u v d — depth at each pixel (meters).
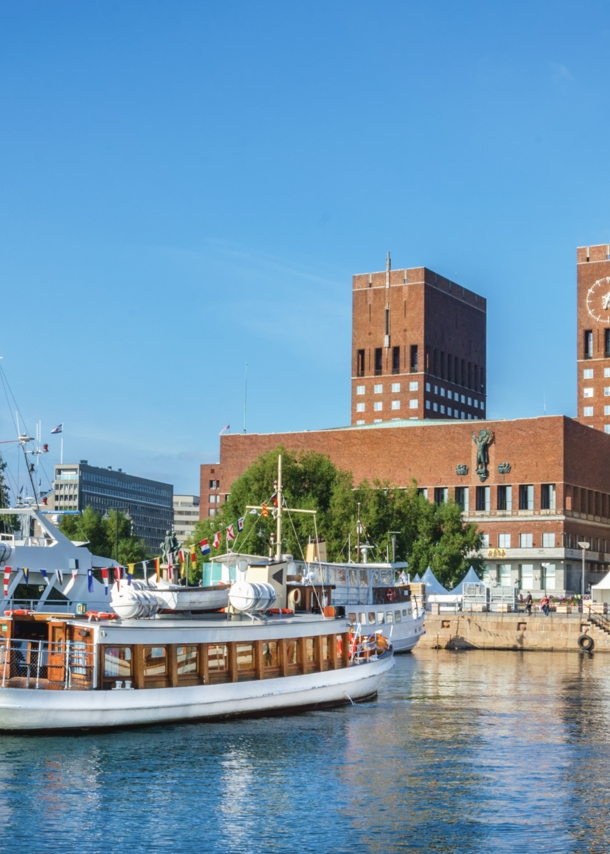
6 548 70.81
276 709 56.94
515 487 194.38
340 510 132.38
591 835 37.12
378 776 44.81
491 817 39.12
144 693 50.41
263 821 38.25
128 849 35.22
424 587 119.44
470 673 85.62
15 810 38.78
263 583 57.09
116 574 63.56
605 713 62.06
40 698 47.72
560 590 189.12
